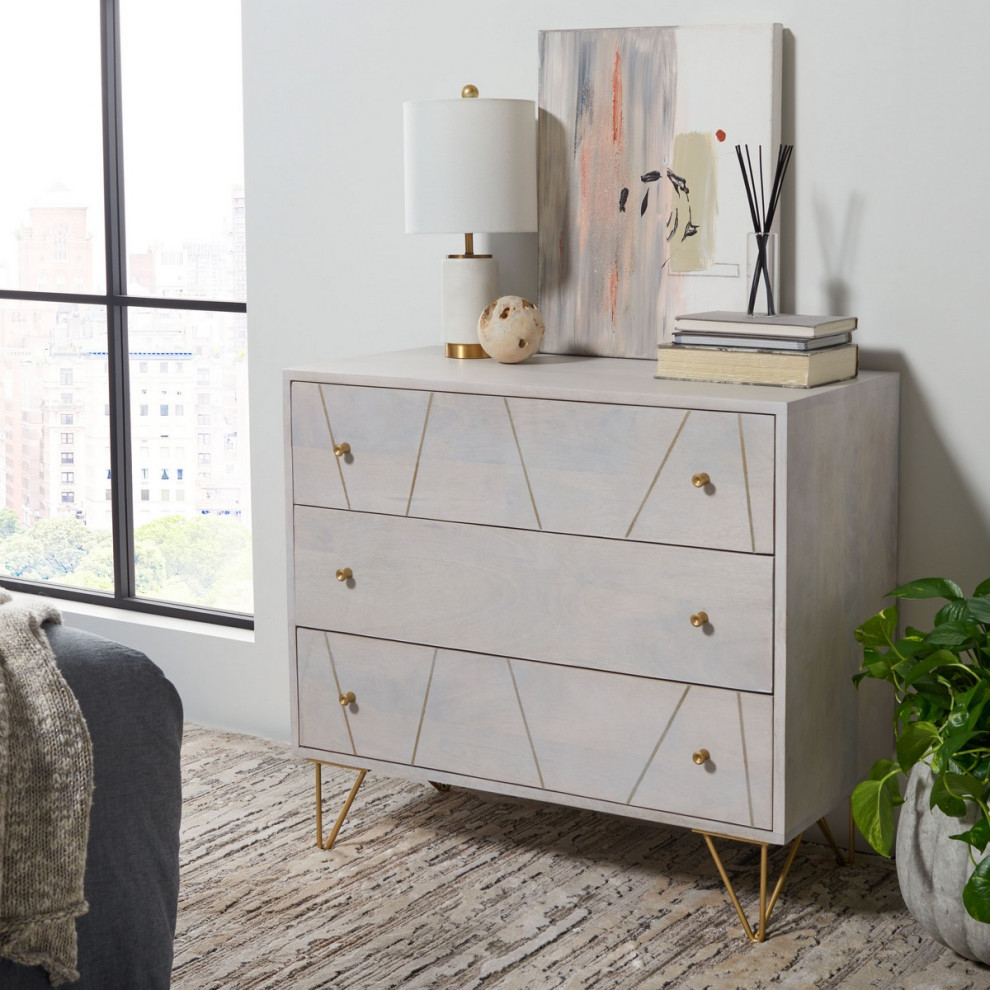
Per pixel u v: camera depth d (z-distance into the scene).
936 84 2.37
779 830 2.17
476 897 2.41
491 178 2.56
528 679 2.36
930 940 2.23
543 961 2.18
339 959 2.20
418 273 2.96
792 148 2.51
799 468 2.12
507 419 2.31
